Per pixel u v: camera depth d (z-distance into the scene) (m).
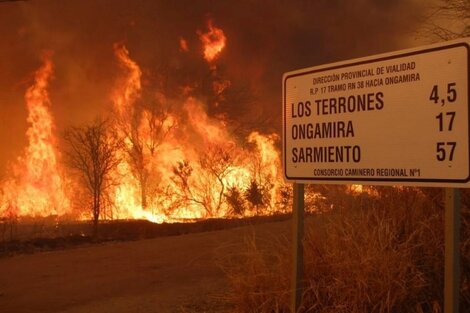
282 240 7.88
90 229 19.41
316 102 5.41
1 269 11.24
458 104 4.41
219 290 8.28
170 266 10.80
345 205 6.85
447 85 4.47
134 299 8.41
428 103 4.58
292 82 5.63
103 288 9.31
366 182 5.00
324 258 6.01
